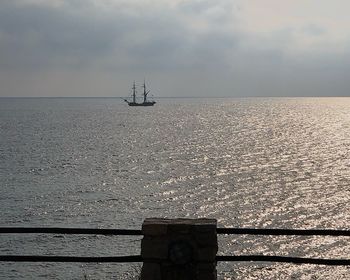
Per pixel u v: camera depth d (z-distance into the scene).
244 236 51.06
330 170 93.81
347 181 81.75
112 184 79.62
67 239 50.50
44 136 161.75
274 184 79.25
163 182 81.50
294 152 122.69
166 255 5.29
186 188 76.31
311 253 46.03
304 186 77.50
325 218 57.97
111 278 40.72
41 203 65.50
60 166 98.06
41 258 5.36
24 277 41.56
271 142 146.50
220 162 104.00
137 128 195.38
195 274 5.25
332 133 179.25
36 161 104.56
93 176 87.00
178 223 5.34
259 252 46.25
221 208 63.12
